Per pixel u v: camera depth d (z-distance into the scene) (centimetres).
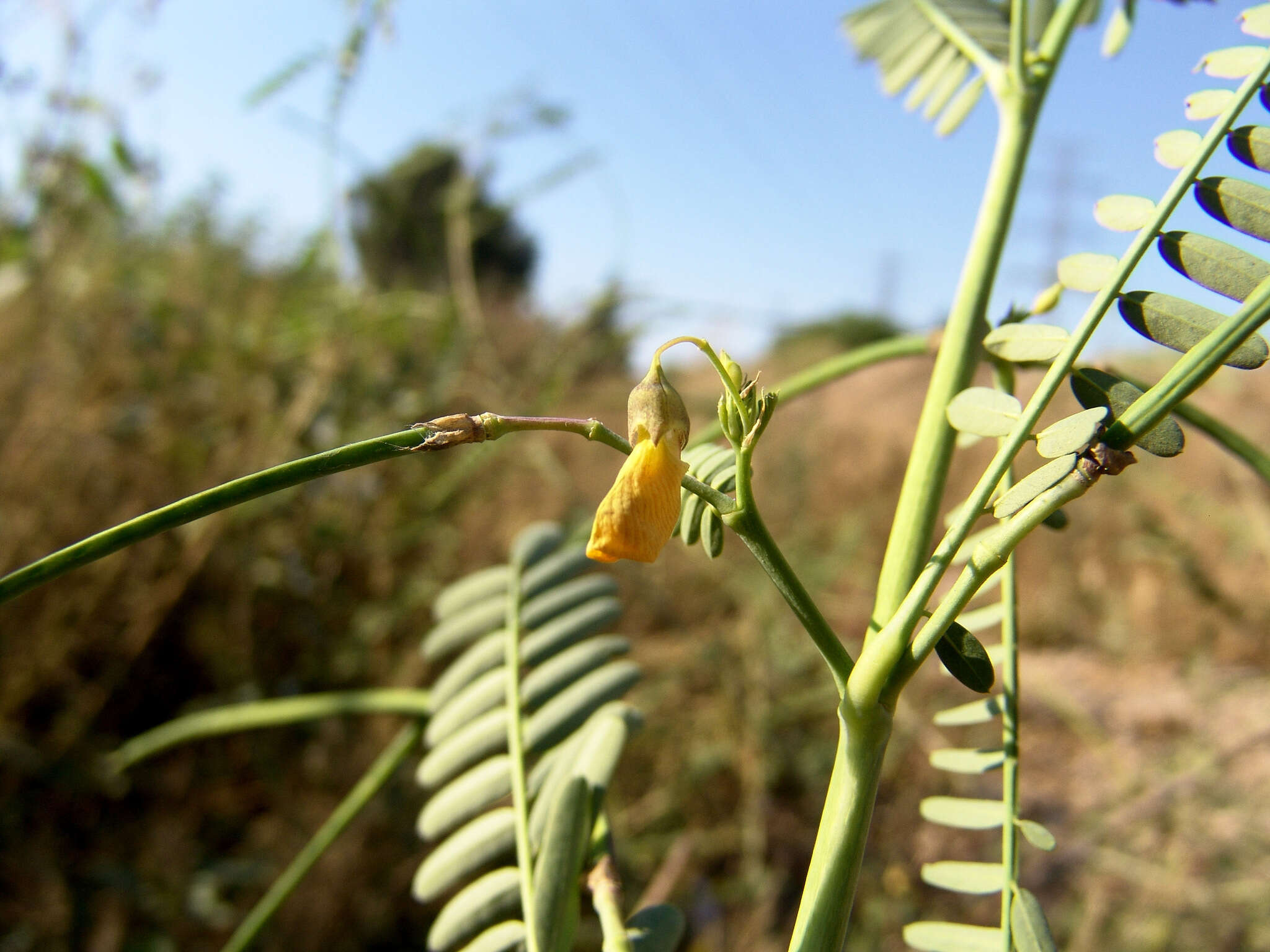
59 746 28
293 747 31
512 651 14
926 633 7
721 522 9
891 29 19
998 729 36
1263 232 8
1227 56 9
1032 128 10
